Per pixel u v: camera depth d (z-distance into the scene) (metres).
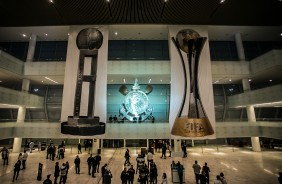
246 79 24.52
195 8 17.94
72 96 18.52
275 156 19.80
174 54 19.67
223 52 27.47
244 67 23.58
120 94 26.95
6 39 26.56
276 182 11.91
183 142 24.91
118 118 25.06
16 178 12.37
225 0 16.92
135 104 24.86
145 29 24.12
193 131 17.67
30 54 24.27
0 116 26.98
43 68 22.95
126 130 22.14
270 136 21.34
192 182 12.05
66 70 19.16
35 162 16.92
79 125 17.91
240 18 19.48
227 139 27.92
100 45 19.73
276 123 20.52
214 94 28.27
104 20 19.52
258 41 28.20
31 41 24.78
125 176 10.52
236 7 17.83
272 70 21.27
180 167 11.92
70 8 17.78
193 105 18.31
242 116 27.94
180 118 18.08
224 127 22.81
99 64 19.27
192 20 19.73
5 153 16.17
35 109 27.67
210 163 16.80
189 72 19.05
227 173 13.82
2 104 19.38
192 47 19.69
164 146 19.11
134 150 23.28
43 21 19.61
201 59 19.41
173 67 19.30
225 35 26.03
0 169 14.73
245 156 19.83
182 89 18.72
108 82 26.70
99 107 18.34
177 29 20.47
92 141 21.91
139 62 23.11
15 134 21.98
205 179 10.05
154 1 17.02
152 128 22.28
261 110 27.75
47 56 26.94
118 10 18.11
